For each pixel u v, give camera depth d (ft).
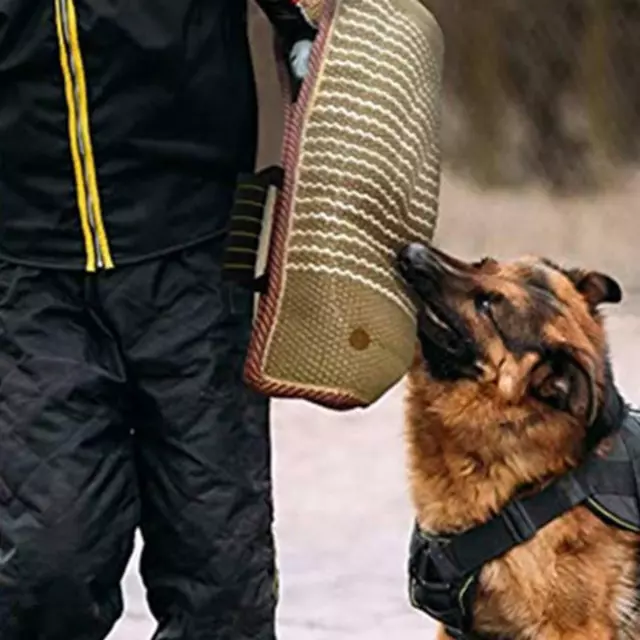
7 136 23.76
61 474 23.84
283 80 24.20
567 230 102.22
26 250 24.12
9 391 24.08
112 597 24.99
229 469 24.94
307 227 23.22
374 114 23.43
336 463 53.16
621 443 26.86
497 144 112.78
